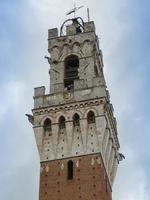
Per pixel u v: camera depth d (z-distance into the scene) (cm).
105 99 8675
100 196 7700
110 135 8900
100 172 7944
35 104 8950
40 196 7925
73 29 10156
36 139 8575
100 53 10444
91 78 9162
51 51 9969
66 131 8506
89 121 8575
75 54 9750
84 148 8269
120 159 9638
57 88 9231
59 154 8338
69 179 8019
